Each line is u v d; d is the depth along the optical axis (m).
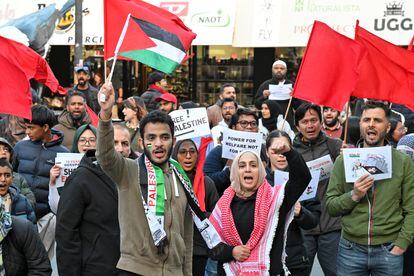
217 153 8.91
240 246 6.81
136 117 11.22
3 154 8.36
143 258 5.93
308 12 17.80
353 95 9.25
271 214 6.81
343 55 8.84
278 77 14.63
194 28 18.03
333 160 8.95
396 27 17.31
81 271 6.61
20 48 9.15
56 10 12.56
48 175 9.15
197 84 19.89
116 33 7.59
